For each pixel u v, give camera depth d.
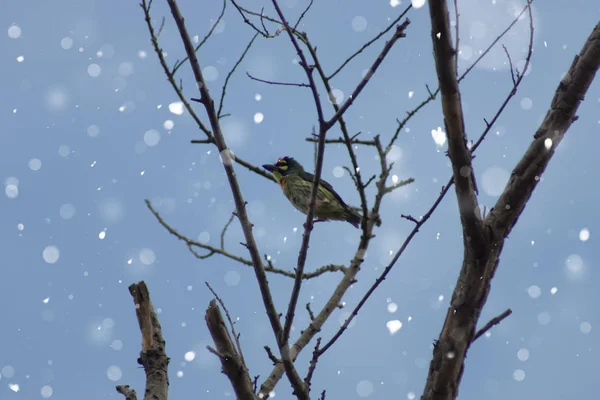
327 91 6.75
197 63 6.95
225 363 5.76
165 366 6.68
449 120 5.91
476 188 6.04
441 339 5.82
